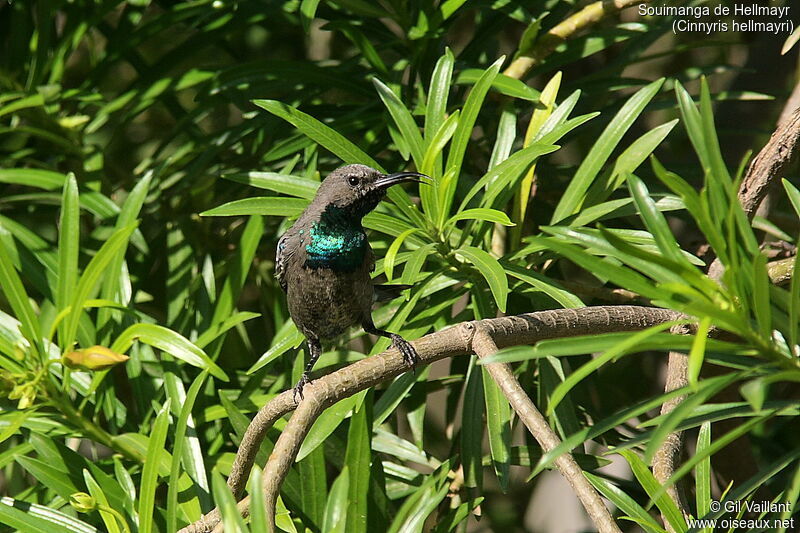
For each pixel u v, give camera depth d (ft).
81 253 29.71
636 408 13.87
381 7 29.73
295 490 22.93
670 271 14.20
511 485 39.34
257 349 35.50
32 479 31.53
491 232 26.55
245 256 26.99
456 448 28.48
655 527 17.61
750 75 36.45
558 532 42.16
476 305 24.23
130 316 26.14
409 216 23.90
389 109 24.50
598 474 28.04
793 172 33.47
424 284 23.75
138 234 30.17
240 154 32.89
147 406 26.50
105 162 34.88
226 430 26.61
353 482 21.45
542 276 22.90
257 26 37.27
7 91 32.19
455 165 23.40
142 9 32.55
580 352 13.17
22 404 21.76
